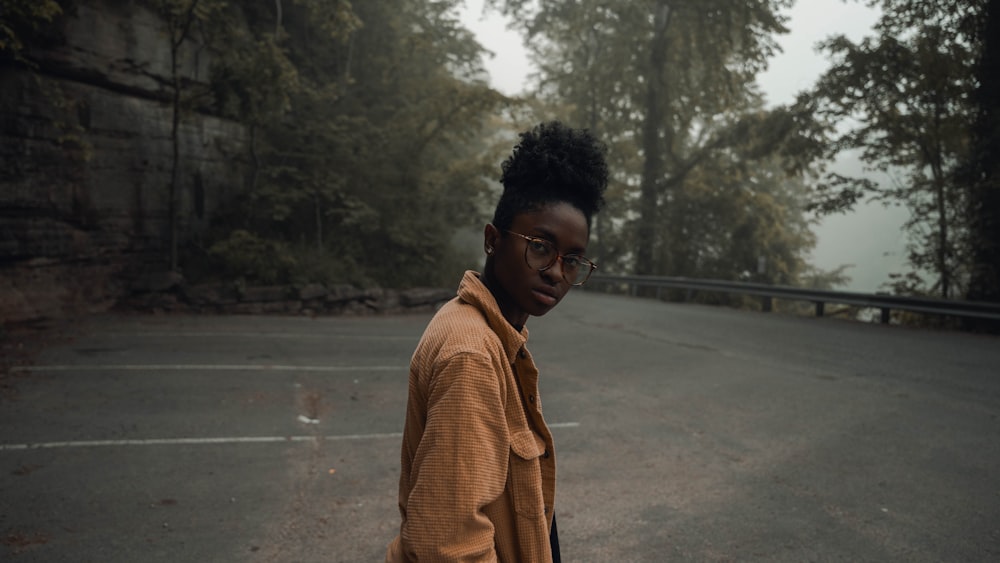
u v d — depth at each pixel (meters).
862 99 15.46
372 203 16.55
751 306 25.17
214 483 4.43
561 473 4.77
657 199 26.06
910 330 12.25
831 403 6.70
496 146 19.45
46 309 10.56
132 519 3.83
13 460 4.70
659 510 4.09
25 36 10.04
